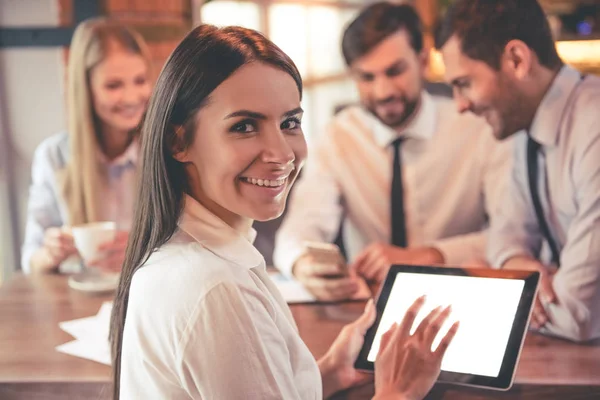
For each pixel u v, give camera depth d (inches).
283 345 36.3
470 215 91.7
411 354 42.6
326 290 65.6
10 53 110.6
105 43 85.5
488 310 47.1
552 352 52.2
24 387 49.9
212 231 37.5
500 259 67.0
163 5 107.9
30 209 91.7
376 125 93.0
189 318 33.7
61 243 78.0
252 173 35.8
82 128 87.3
